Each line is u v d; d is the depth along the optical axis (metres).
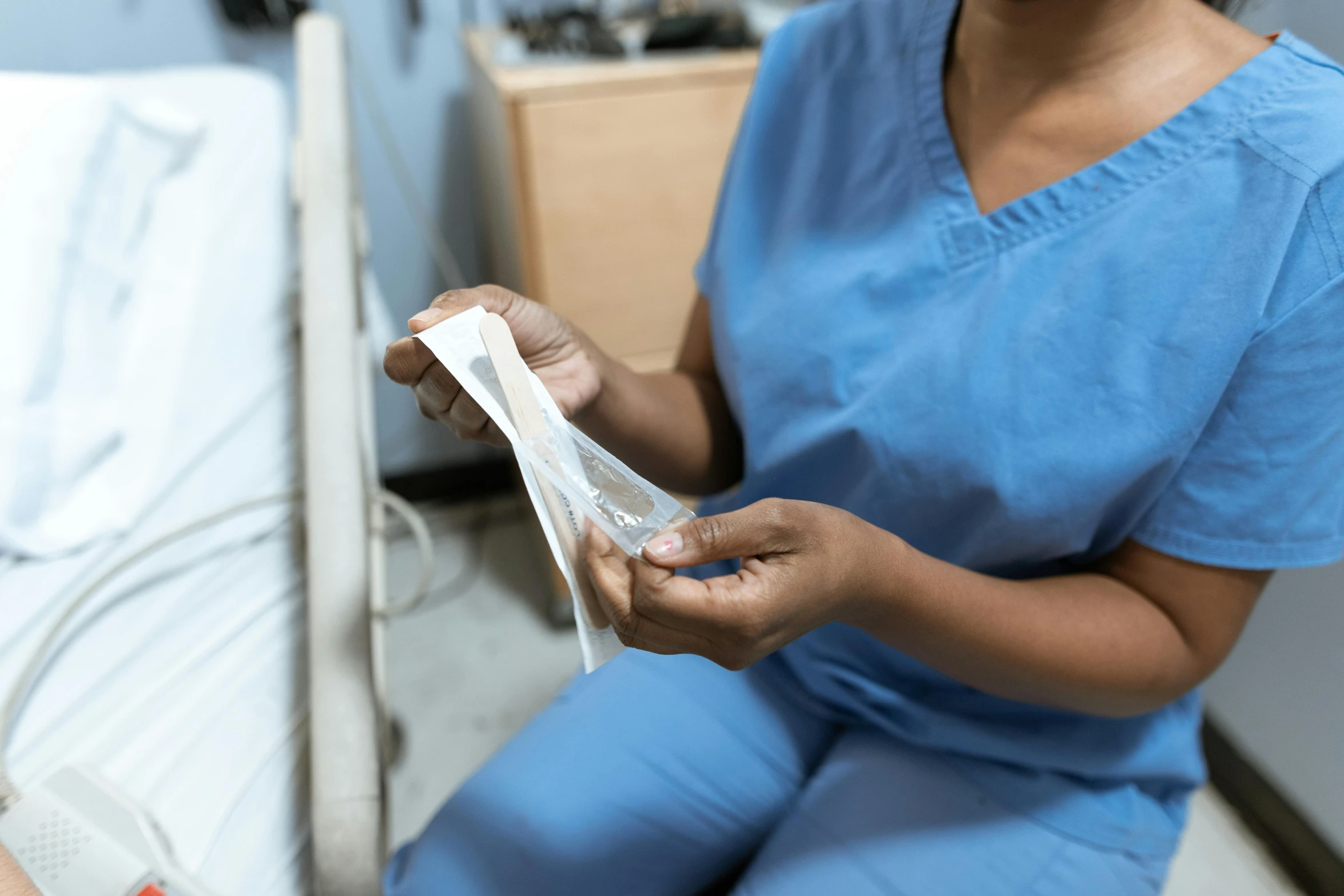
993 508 0.50
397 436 1.45
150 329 0.75
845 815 0.58
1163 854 0.58
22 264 0.65
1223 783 1.01
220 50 1.14
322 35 0.82
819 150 0.59
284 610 0.59
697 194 1.00
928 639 0.46
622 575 0.35
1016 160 0.51
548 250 0.98
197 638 0.56
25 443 0.60
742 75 0.94
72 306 0.68
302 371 0.76
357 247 0.77
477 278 1.40
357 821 0.40
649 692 0.65
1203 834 0.98
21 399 0.61
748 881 0.57
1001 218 0.50
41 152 0.70
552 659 1.25
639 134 0.94
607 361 0.55
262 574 0.61
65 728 0.50
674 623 0.35
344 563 0.48
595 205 0.97
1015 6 0.47
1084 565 0.56
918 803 0.57
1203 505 0.47
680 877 0.60
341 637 0.46
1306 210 0.43
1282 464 0.45
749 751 0.63
